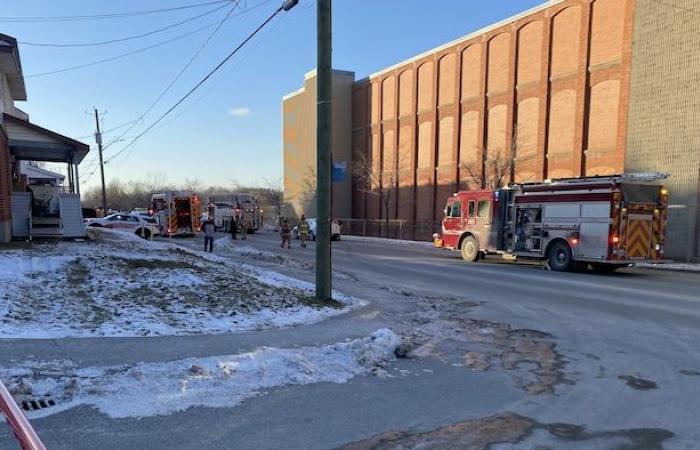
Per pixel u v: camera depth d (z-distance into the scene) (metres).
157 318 8.01
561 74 30.23
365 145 50.50
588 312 10.43
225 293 10.21
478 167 36.34
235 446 4.13
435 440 4.33
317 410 4.95
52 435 4.12
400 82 45.38
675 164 23.14
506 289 13.66
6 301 8.09
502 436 4.43
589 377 6.19
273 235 47.59
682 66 22.95
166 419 4.55
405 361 6.88
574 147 29.14
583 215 17.77
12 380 4.97
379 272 17.64
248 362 5.91
